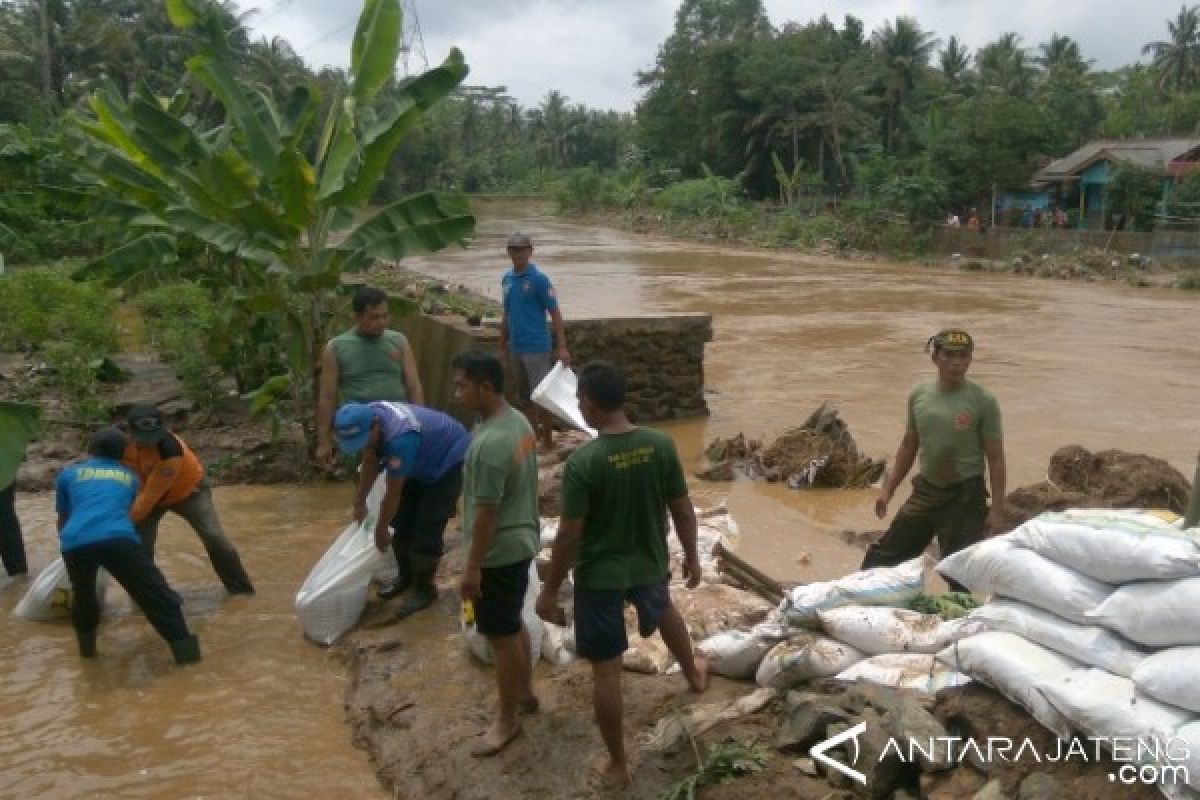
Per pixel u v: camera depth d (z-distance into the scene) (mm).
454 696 4871
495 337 9531
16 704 5078
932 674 4145
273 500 8484
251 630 5918
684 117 69438
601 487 3869
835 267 35656
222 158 8336
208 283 11672
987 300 24500
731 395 12445
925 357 15219
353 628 5766
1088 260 33062
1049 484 7570
